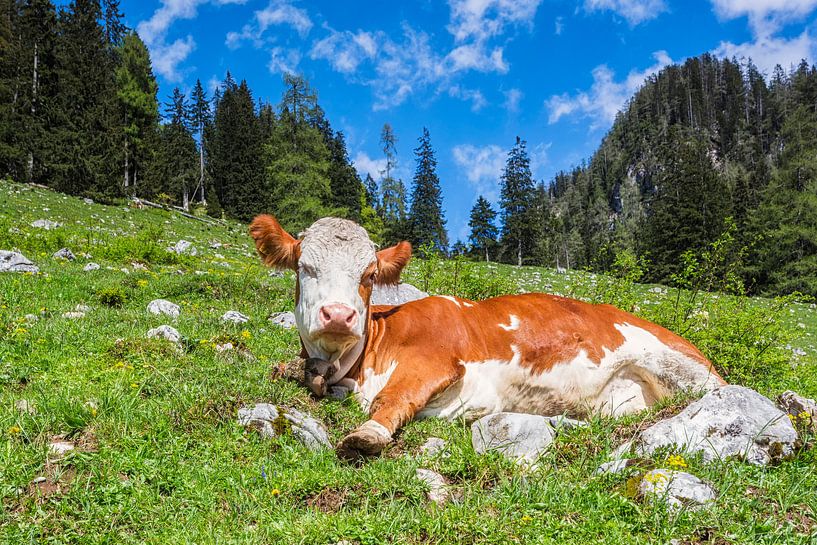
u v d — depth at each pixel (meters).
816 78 196.50
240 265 26.98
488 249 81.06
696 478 4.27
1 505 3.77
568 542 3.67
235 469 4.40
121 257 20.44
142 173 60.81
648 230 77.88
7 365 6.21
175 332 7.72
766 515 4.08
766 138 199.25
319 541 3.62
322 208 64.88
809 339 25.22
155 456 4.48
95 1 59.81
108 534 3.64
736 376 9.19
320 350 5.83
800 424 5.32
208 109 89.88
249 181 80.00
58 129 50.97
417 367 5.70
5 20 56.59
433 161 88.25
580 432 5.19
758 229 61.53
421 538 3.78
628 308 11.26
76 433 4.79
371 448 4.80
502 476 4.49
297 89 63.97
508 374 6.14
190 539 3.63
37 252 17.67
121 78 60.25
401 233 87.25
